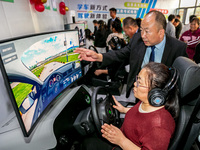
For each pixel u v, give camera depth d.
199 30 2.67
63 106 1.01
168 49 1.15
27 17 1.10
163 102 0.65
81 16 5.34
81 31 2.31
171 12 6.22
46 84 0.96
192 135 0.72
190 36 2.79
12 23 0.92
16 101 0.64
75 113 1.11
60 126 0.91
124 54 1.45
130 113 0.87
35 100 0.81
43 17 1.40
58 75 1.14
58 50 1.09
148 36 1.03
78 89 1.26
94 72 2.49
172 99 0.68
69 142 0.99
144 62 1.31
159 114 0.67
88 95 1.35
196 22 2.63
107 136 0.82
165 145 0.61
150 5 5.91
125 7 5.69
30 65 0.77
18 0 0.98
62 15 2.11
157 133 0.62
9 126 0.85
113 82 2.40
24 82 0.71
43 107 0.91
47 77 0.97
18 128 0.83
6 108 0.95
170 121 0.65
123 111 1.13
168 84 0.62
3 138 0.77
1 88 0.90
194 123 0.69
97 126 0.89
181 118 0.75
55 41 1.04
